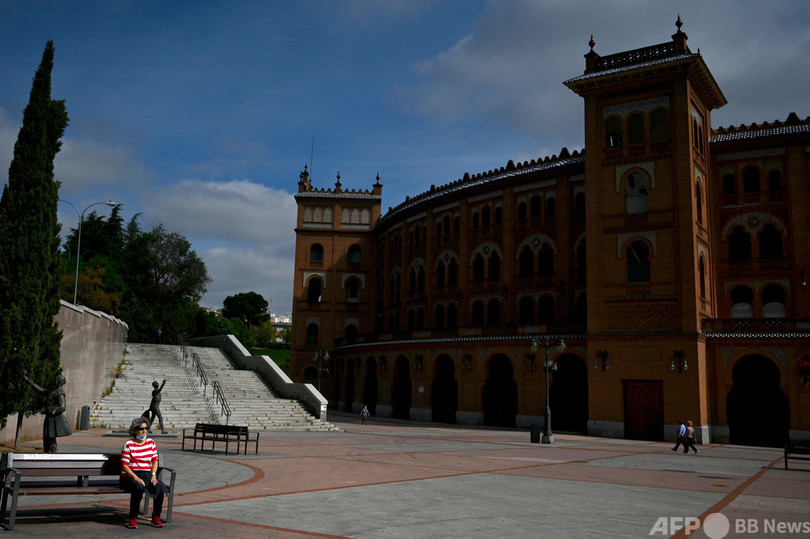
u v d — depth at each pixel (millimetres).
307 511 11477
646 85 40406
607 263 40094
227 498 12688
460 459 22406
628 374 37969
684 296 37281
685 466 22516
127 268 77188
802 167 39906
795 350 35250
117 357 38031
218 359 48000
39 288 19734
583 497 14305
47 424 17109
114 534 9148
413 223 60938
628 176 40406
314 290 71000
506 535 9938
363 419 44281
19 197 19766
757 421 38281
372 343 56000
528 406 42875
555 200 47625
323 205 70250
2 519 9758
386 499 13172
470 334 47000
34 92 20391
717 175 42469
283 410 37156
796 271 39125
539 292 47781
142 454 10000
